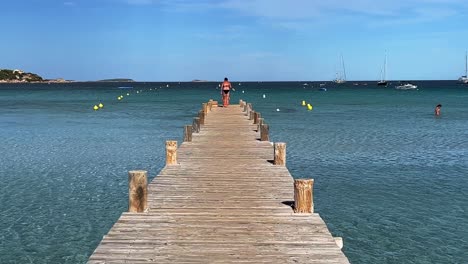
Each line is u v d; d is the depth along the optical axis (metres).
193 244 7.87
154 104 79.94
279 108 69.75
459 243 14.03
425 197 18.75
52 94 125.38
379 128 42.22
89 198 18.39
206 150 17.92
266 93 132.50
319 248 7.73
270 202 10.51
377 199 18.47
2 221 15.51
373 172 23.19
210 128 25.38
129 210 9.65
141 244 7.84
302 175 22.58
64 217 16.02
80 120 50.16
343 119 51.41
